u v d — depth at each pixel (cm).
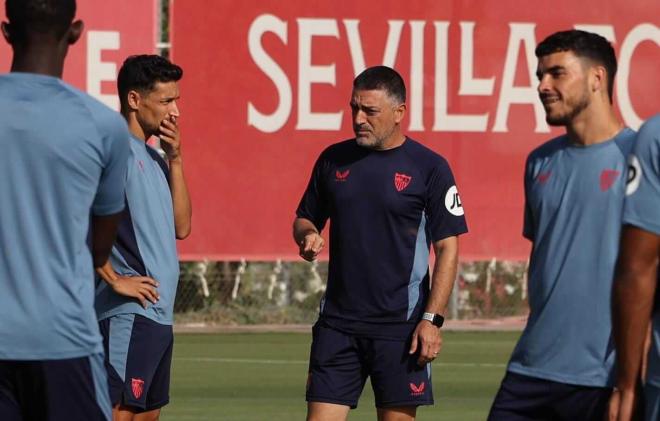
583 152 1962
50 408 1691
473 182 5212
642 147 1594
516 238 5234
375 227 2458
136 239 2372
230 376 4288
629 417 1611
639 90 5328
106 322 2364
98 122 1692
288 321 5494
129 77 2481
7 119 1666
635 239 1593
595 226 1939
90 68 4953
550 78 1959
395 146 2480
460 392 4066
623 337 1606
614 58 1969
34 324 1667
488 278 5631
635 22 5322
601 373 1944
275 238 5075
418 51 5181
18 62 1706
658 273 1620
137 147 2402
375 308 2459
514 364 2023
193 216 5028
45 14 1686
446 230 2467
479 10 5219
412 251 2469
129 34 4984
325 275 5544
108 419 1741
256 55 5056
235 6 5038
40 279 1670
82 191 1688
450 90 5200
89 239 1722
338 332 2483
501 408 2019
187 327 5325
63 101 1684
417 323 2470
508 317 5678
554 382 1972
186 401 3834
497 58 5231
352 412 3712
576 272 1947
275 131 5072
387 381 2473
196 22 5012
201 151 5025
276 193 5072
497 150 5225
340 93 5116
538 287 1989
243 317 5462
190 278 5434
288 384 4153
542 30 5266
